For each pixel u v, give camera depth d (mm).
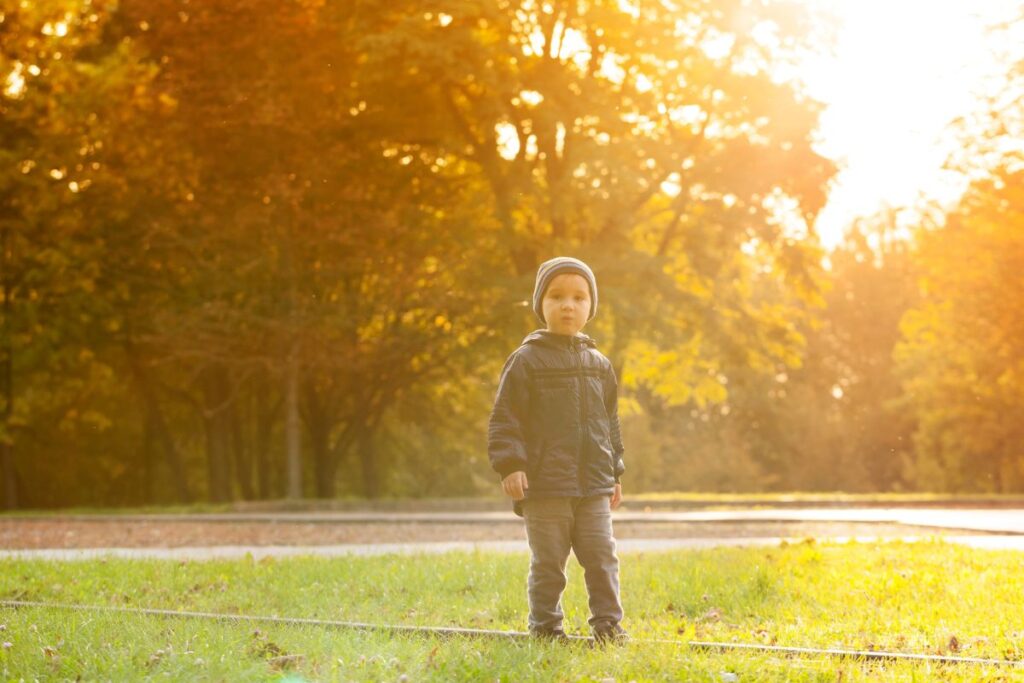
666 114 27422
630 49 26359
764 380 62781
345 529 17594
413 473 42125
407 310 28031
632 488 56000
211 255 28062
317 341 27500
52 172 28000
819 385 68000
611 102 25438
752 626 6570
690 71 26984
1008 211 29203
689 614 7246
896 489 62094
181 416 39000
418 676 4688
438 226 27734
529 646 5254
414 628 5891
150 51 26750
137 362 33656
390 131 27453
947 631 6164
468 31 23469
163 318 26781
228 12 24781
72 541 15531
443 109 27031
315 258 27797
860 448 65562
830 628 6344
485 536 15922
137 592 8188
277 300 27578
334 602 7539
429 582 8500
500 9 24297
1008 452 50312
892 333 67250
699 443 62781
